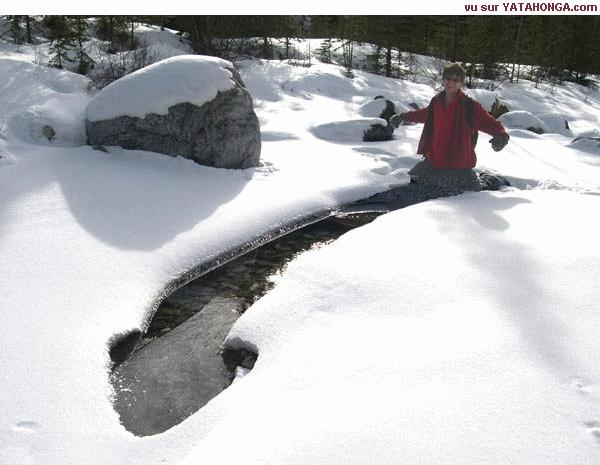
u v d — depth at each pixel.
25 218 3.77
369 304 2.66
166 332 2.93
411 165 6.51
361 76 15.59
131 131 5.38
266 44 16.53
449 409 1.78
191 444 1.91
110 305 2.98
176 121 5.34
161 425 2.18
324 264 3.22
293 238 4.28
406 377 1.99
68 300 2.93
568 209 4.02
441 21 21.09
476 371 1.99
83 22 10.55
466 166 4.91
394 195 5.25
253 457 1.66
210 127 5.40
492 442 1.62
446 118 4.81
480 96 13.33
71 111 6.18
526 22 25.17
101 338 2.69
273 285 3.50
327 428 1.75
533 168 6.26
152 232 3.86
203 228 4.02
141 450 1.93
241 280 3.56
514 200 4.41
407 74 20.41
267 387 2.10
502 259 3.05
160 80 5.42
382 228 3.81
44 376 2.31
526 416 1.73
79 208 4.02
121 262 3.41
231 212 4.36
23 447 1.90
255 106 10.00
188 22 14.14
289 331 2.56
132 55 10.93
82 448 1.94
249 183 5.20
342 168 6.02
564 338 2.19
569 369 1.97
